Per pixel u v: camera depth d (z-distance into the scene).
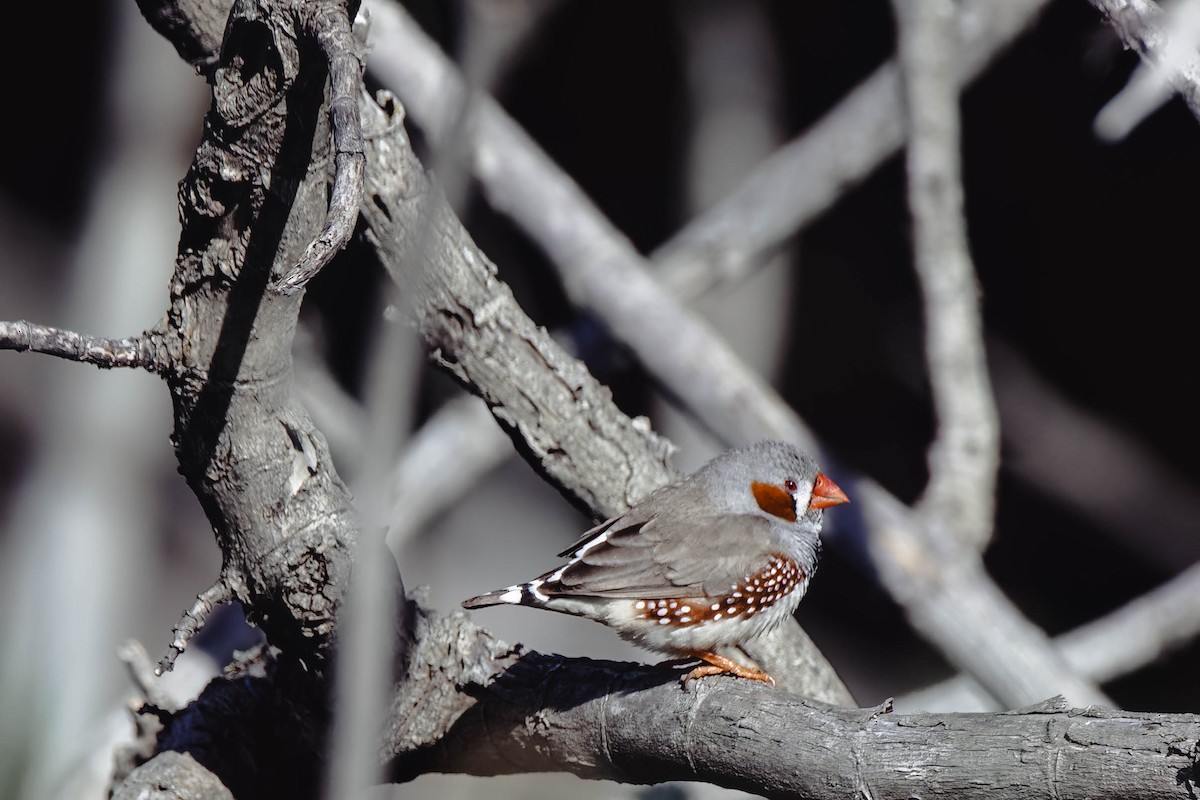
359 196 4.62
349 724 4.18
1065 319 19.45
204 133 5.78
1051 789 5.11
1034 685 9.70
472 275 7.65
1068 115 17.30
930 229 9.86
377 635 4.22
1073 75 16.48
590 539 8.45
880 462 20.36
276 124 5.58
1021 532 20.33
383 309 4.34
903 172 18.06
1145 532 19.73
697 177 16.94
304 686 7.36
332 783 4.16
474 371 7.92
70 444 13.35
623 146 19.83
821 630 19.75
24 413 17.69
